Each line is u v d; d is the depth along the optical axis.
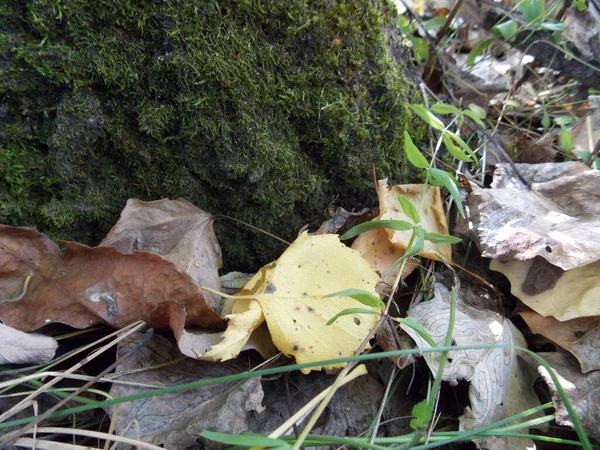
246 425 0.14
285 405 0.15
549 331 0.17
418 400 0.16
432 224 0.20
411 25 0.27
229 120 0.17
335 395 0.16
